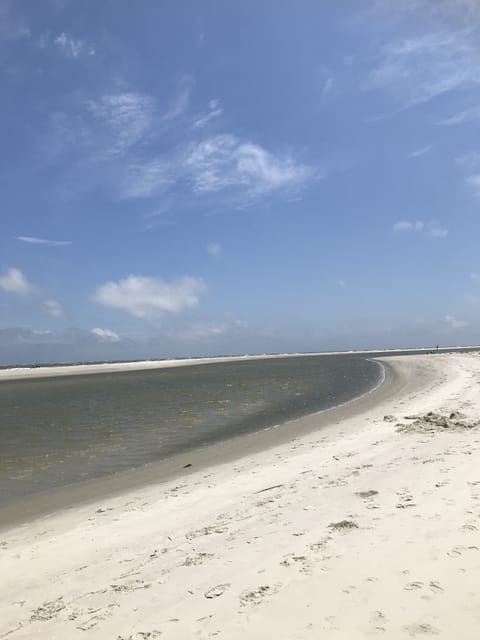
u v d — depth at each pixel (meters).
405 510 7.45
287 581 5.52
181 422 21.39
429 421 16.23
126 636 4.83
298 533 7.01
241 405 26.69
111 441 17.69
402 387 31.77
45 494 11.68
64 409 27.80
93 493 11.47
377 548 6.13
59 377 67.38
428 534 6.38
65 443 17.62
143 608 5.37
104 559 7.17
